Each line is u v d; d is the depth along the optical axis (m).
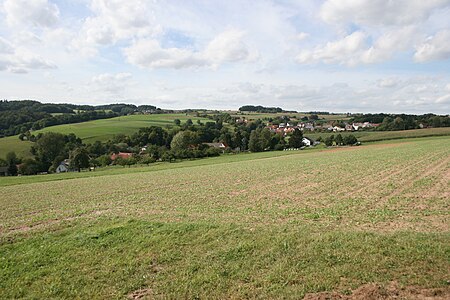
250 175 39.06
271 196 23.67
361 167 38.72
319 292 7.82
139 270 9.59
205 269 9.38
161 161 89.62
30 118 145.62
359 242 10.45
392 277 8.19
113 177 49.88
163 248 10.99
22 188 41.47
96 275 9.34
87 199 27.88
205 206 20.78
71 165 83.19
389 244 10.12
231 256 10.13
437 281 7.79
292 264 9.30
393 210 16.62
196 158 93.62
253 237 11.53
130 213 17.88
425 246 9.81
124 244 11.51
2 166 89.19
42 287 8.80
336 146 106.44
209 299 7.88
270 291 7.98
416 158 45.34
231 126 162.50
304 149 104.19
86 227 14.04
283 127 168.75
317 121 189.75
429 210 16.28
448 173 29.83
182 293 8.18
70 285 8.87
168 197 26.06
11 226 16.72
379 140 110.81
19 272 9.74
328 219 15.26
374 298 7.38
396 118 139.88
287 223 14.34
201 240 11.53
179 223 13.64
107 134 123.88
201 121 172.00
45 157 96.38
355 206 18.17
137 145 117.31
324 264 9.14
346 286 7.97
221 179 37.06
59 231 13.68
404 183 25.47
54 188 39.12
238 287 8.28
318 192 24.02
